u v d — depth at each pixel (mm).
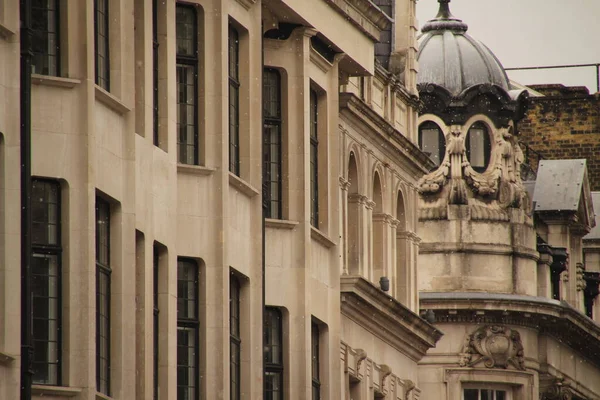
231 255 86688
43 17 75625
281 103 94188
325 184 97062
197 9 85812
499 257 131250
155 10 83250
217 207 85312
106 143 77312
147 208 80188
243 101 88750
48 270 75062
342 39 97875
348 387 104062
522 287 131750
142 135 80375
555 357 135375
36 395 73938
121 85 78375
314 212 96750
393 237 114000
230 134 87938
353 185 108562
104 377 77375
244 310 88062
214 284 85125
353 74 100938
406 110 116625
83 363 75062
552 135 174000
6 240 72250
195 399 84500
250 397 87750
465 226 130500
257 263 88500
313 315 95188
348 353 104375
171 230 82375
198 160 85312
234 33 88688
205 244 84938
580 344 139000
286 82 94188
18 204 72625
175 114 83375
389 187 113250
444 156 131500
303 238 93375
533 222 140750
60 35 75812
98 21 77938
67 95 75500
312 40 96062
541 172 147875
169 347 81812
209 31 85812
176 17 85500
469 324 129500
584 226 148250
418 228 130875
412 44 117125
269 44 93938
